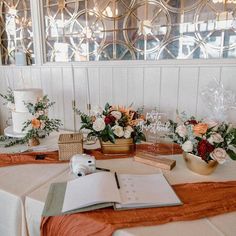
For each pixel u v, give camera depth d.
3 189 0.96
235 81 1.42
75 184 0.94
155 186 0.94
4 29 2.27
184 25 1.52
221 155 1.00
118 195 0.84
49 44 2.03
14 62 2.29
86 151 1.35
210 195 0.89
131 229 0.71
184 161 1.20
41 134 1.62
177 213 0.78
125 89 1.76
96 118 1.30
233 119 1.42
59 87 2.03
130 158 1.27
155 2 1.57
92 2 1.76
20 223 0.94
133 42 1.69
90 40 1.84
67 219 0.78
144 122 1.33
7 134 1.57
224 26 1.42
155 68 1.62
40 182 1.02
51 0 1.93
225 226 0.73
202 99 1.49
